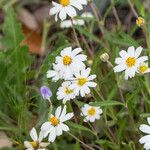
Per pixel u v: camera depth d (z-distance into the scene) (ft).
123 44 1.13
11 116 1.20
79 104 1.04
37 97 1.17
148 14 1.22
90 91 1.04
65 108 0.96
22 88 1.22
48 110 1.08
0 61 1.20
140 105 1.17
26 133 1.09
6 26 1.28
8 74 1.22
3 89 1.19
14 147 1.13
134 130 1.08
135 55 0.96
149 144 0.89
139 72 0.95
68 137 1.14
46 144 0.97
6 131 1.17
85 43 1.25
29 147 0.97
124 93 1.15
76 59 0.99
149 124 0.92
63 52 1.00
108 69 1.20
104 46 1.23
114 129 1.15
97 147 1.11
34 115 1.17
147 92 1.09
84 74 0.98
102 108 1.06
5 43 1.28
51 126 0.95
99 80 1.10
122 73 1.04
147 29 1.07
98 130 1.12
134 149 1.04
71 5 1.05
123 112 1.06
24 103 1.14
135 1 1.24
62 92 0.99
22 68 1.23
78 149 1.00
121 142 1.10
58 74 1.01
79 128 1.00
